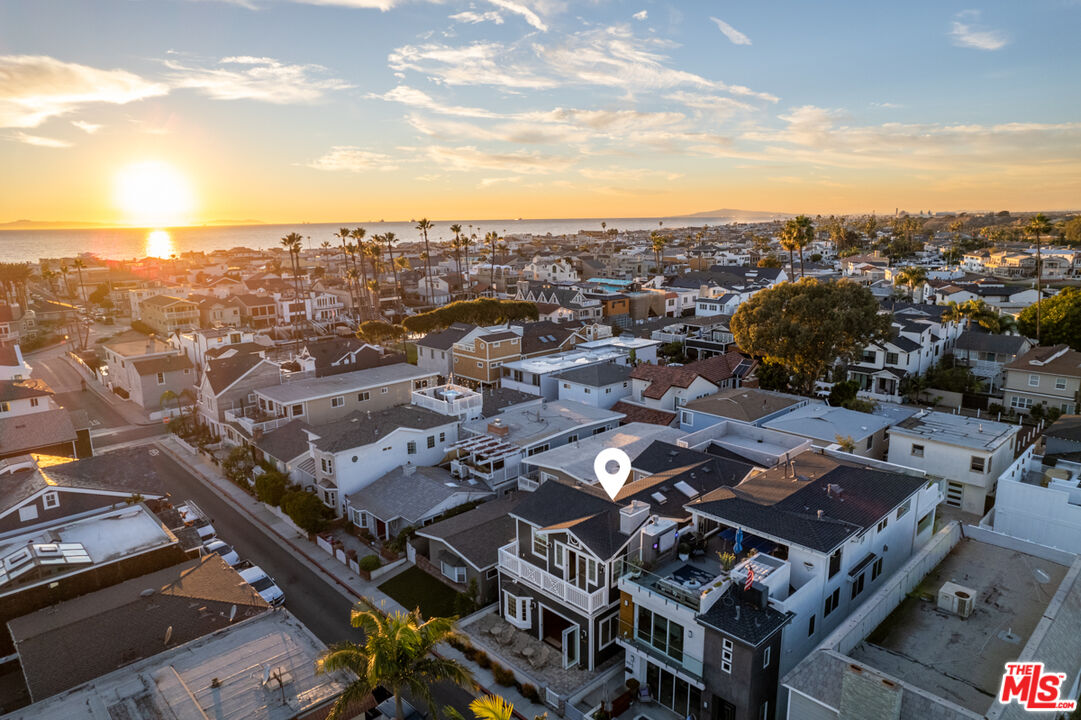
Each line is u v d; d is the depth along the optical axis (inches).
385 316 4936.0
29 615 1069.1
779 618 824.3
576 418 1871.3
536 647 1112.8
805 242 3752.5
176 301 4269.2
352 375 2448.3
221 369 2361.0
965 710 614.2
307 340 4097.0
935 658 762.8
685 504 1087.0
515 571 1140.5
